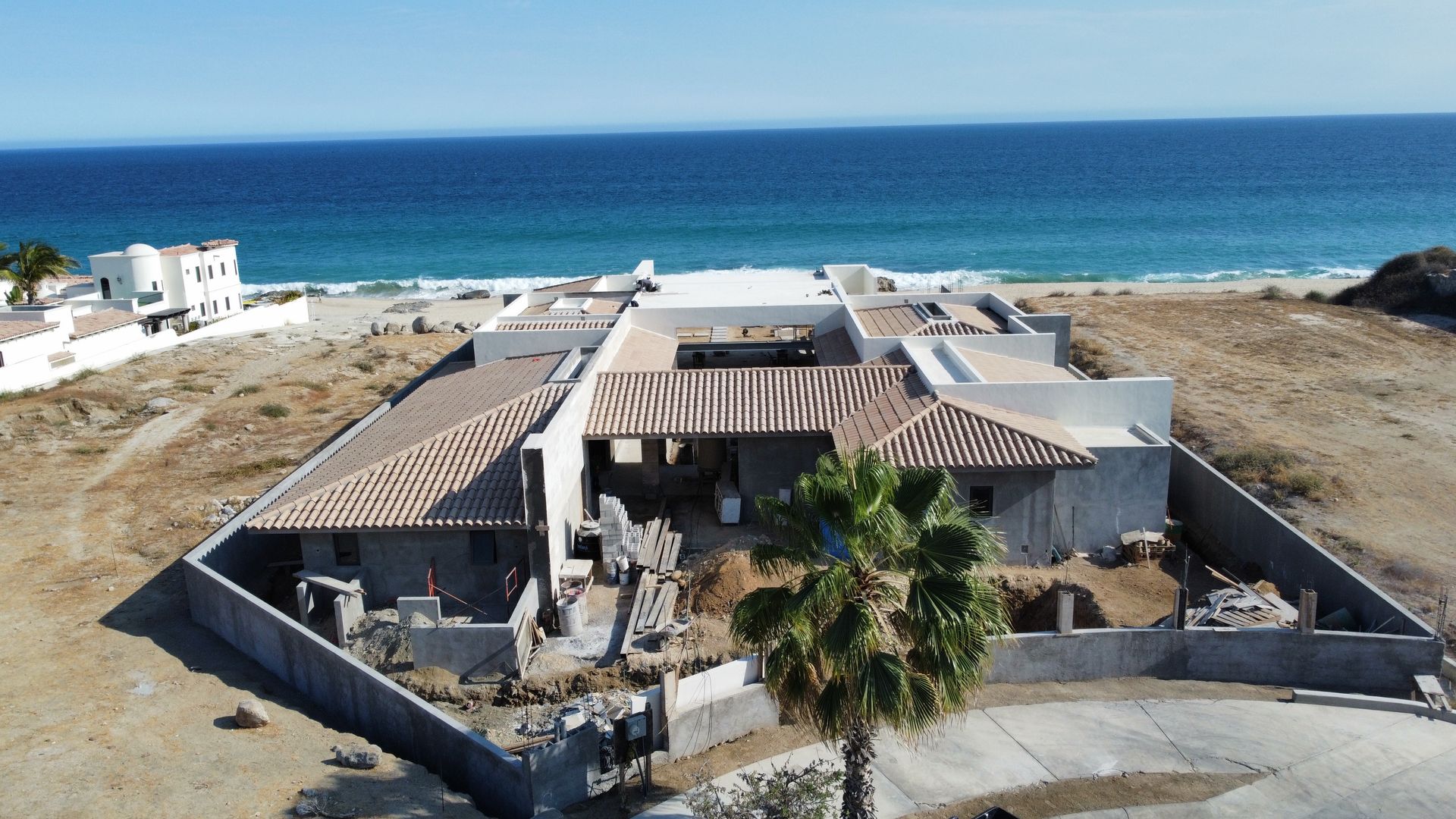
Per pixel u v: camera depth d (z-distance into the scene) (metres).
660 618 23.45
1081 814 16.30
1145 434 28.73
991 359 33.38
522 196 188.38
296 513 24.88
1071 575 26.22
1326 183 174.75
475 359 39.88
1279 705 19.58
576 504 27.56
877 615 14.30
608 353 33.31
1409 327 58.94
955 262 103.12
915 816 16.36
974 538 14.02
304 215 162.00
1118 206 144.38
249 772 17.23
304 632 20.84
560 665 22.09
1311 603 20.12
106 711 19.64
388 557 25.14
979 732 18.80
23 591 26.69
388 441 29.34
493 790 16.94
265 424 43.78
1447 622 23.80
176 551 29.56
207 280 68.38
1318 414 42.47
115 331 54.41
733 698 18.81
